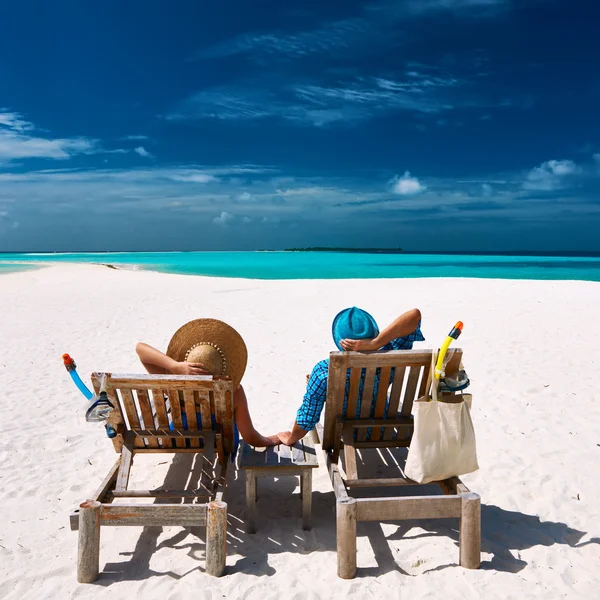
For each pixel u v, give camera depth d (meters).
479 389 6.49
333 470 3.51
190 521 3.09
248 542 3.48
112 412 3.56
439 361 3.23
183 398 3.70
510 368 7.36
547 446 4.89
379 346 3.46
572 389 6.45
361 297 15.29
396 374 3.60
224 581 3.05
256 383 6.96
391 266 44.16
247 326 10.89
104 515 3.10
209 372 3.63
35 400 6.41
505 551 3.32
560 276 29.86
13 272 31.23
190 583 3.03
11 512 3.88
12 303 15.16
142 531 3.61
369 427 3.86
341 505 3.05
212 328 3.82
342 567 3.06
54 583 3.07
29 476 4.44
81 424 5.64
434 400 3.26
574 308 12.41
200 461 4.68
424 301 14.04
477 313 11.91
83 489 4.23
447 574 3.10
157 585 3.03
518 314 11.69
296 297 15.59
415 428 3.29
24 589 3.02
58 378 7.39
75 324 11.58
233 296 16.12
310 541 3.48
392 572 3.12
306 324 11.06
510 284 18.38
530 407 5.87
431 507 3.14
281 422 5.64
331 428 3.79
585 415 5.62
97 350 9.11
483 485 4.20
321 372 3.70
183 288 19.17
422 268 40.41
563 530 3.57
